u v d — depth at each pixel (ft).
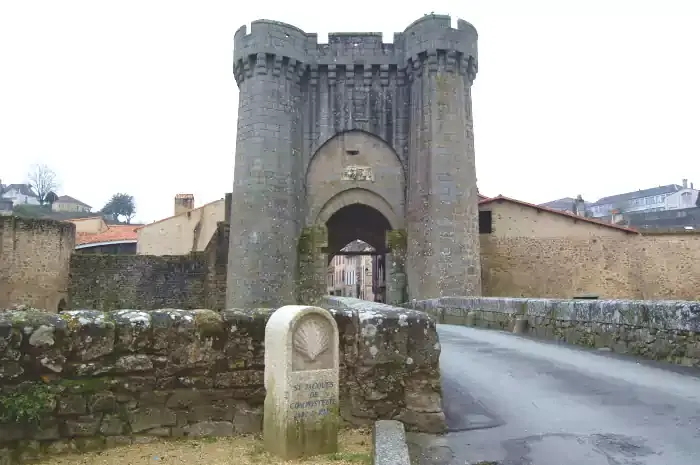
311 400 16.92
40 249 97.40
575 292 88.22
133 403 17.62
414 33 86.28
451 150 82.74
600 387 25.45
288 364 16.69
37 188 293.64
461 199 82.12
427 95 84.12
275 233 82.48
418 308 77.46
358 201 89.56
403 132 90.17
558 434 18.98
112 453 16.63
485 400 23.49
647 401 22.86
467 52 84.99
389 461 14.56
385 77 90.22
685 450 17.12
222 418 18.37
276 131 84.48
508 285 88.89
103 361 17.40
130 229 159.63
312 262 87.71
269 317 19.10
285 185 84.33
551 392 24.80
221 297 103.91
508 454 17.10
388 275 89.25
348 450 17.16
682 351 29.99
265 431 17.30
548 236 89.92
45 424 16.62
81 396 17.06
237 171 85.46
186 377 18.20
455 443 18.15
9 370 16.42
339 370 19.15
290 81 86.84
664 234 88.58
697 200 253.85
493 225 90.38
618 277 88.17
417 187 84.58
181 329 18.28
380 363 19.58
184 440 17.83
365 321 19.76
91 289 104.17
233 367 18.61
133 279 104.99
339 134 90.17
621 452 17.10
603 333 36.73
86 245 143.13
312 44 90.07
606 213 317.22
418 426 19.31
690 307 29.50
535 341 41.22
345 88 90.43
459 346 38.65
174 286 105.50
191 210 134.31
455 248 80.69
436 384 19.70
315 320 17.29
